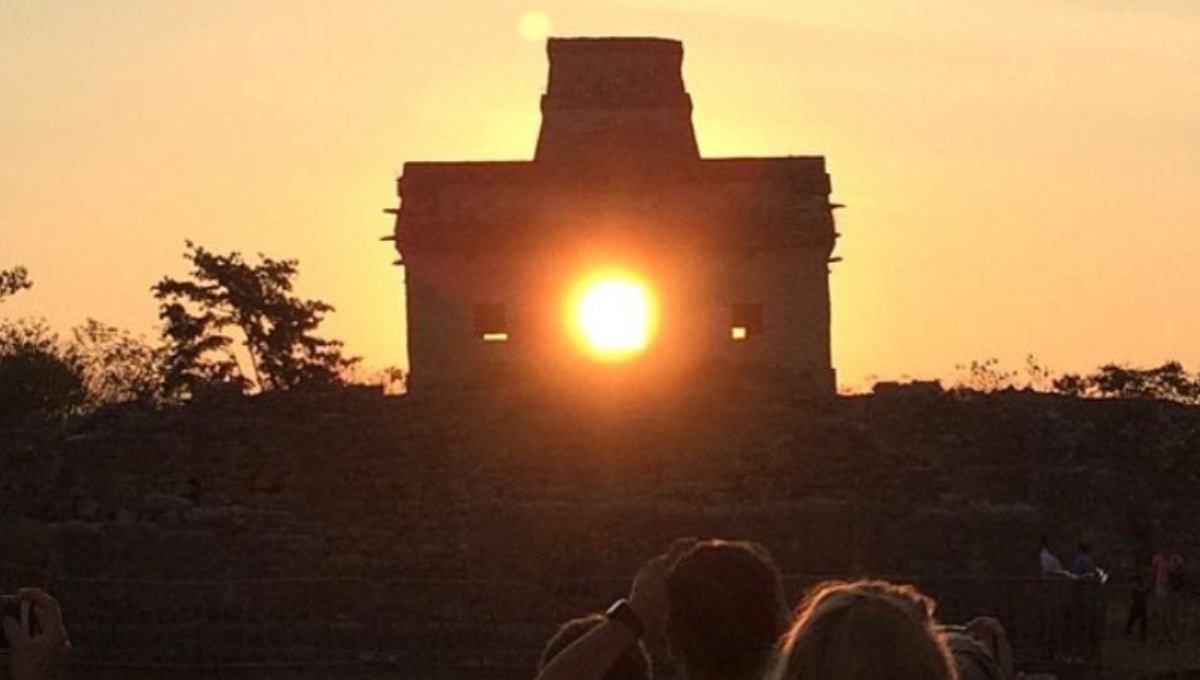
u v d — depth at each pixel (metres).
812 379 56.75
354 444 47.69
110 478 47.66
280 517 45.84
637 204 57.53
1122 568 54.34
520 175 57.69
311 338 80.31
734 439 47.81
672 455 47.59
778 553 44.69
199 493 47.28
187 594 40.41
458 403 48.72
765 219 57.06
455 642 40.59
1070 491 56.59
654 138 60.25
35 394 70.38
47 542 44.53
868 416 58.06
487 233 57.22
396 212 57.91
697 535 44.62
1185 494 58.78
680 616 8.73
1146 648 42.09
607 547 44.72
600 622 9.34
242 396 49.41
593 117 60.28
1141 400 62.97
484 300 57.25
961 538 44.84
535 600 41.53
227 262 79.56
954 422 58.44
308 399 48.97
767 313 57.09
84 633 39.84
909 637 6.91
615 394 48.94
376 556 45.28
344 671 38.84
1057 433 58.94
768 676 7.25
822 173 57.75
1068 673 37.09
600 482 47.28
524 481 47.22
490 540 45.03
